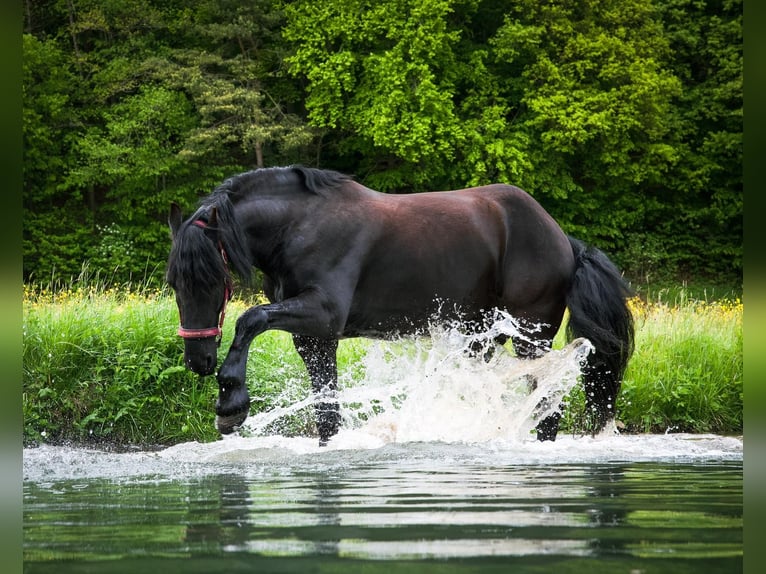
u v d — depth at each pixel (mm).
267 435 10180
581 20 36531
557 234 7949
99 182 35219
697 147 37844
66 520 3744
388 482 4910
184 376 10195
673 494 4375
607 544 3041
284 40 37125
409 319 7496
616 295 7887
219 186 7152
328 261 7145
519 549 2955
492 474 5309
